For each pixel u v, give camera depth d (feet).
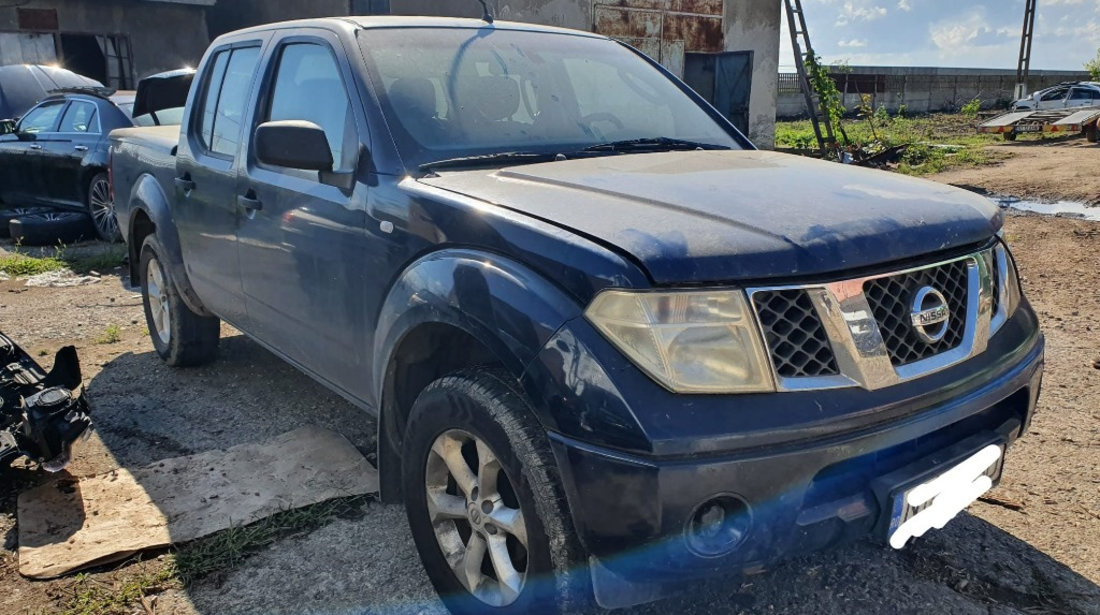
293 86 11.16
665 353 6.31
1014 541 9.61
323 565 9.37
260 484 11.03
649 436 6.09
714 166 9.26
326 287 9.89
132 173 16.07
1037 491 10.71
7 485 11.21
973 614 8.36
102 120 29.27
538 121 10.39
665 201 7.50
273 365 16.10
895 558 9.32
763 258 6.48
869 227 7.04
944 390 7.09
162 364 16.24
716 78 52.60
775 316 6.52
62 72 41.55
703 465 6.10
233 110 12.59
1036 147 66.13
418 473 8.27
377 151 9.22
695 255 6.42
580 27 47.03
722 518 6.44
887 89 122.52
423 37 10.80
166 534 9.86
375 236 8.89
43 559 9.35
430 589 8.91
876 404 6.63
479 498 7.64
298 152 9.04
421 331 8.32
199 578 9.16
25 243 29.25
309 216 10.03
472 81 10.41
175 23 54.95
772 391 6.41
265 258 11.23
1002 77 137.18
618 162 9.45
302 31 11.30
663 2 50.14
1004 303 8.38
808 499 6.55
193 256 13.64
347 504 10.57
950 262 7.50
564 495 6.81
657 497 6.10
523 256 7.17
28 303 21.20
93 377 15.49
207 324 15.21
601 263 6.55
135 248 16.42
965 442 7.59
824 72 55.83
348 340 9.70
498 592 7.70
